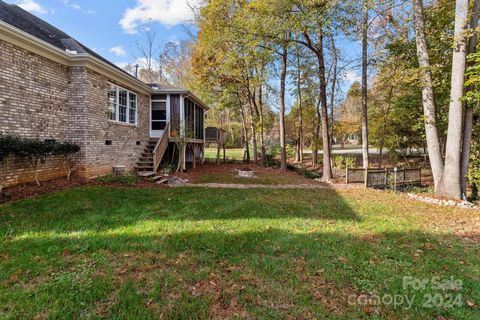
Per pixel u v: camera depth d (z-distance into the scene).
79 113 8.16
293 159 23.91
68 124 8.15
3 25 5.82
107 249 3.34
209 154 26.50
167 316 2.15
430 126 8.34
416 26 8.27
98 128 8.89
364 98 12.22
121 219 4.65
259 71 14.74
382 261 3.27
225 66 14.56
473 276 2.96
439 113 10.26
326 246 3.68
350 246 3.71
